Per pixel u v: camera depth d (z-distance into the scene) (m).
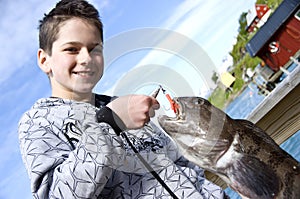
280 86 2.62
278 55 14.38
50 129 2.07
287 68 14.12
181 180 2.03
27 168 1.97
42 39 2.16
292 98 2.51
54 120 2.09
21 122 2.19
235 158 1.87
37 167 1.90
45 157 1.93
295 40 14.05
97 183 1.75
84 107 2.09
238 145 1.88
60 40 1.96
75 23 1.98
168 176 2.02
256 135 1.95
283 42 14.31
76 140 2.02
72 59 1.87
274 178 1.86
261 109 2.74
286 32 14.05
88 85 1.70
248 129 1.95
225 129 1.88
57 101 2.15
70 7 2.08
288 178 1.86
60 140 2.03
